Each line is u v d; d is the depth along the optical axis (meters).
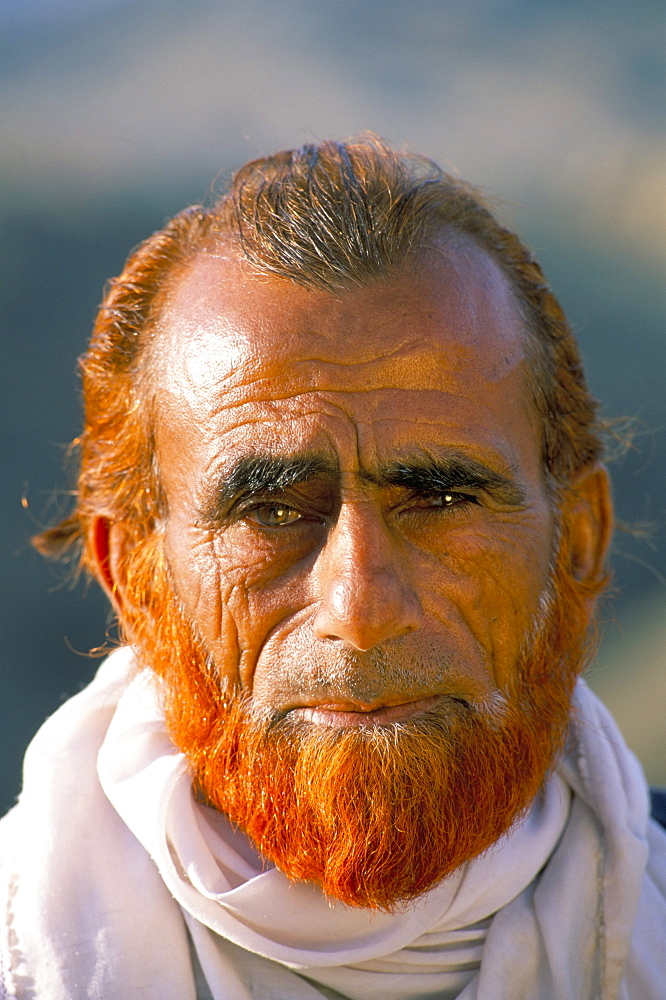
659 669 6.41
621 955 2.32
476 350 2.17
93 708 2.50
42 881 2.23
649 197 8.72
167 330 2.30
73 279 8.68
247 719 2.18
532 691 2.32
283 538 2.15
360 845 2.09
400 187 2.31
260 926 2.19
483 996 2.22
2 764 6.06
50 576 7.05
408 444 2.08
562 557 2.44
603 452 2.72
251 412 2.10
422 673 2.09
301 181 2.30
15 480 7.50
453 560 2.15
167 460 2.28
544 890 2.36
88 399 2.64
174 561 2.28
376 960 2.24
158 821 2.22
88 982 2.13
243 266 2.21
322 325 2.10
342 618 2.01
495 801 2.22
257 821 2.19
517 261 2.51
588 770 2.49
